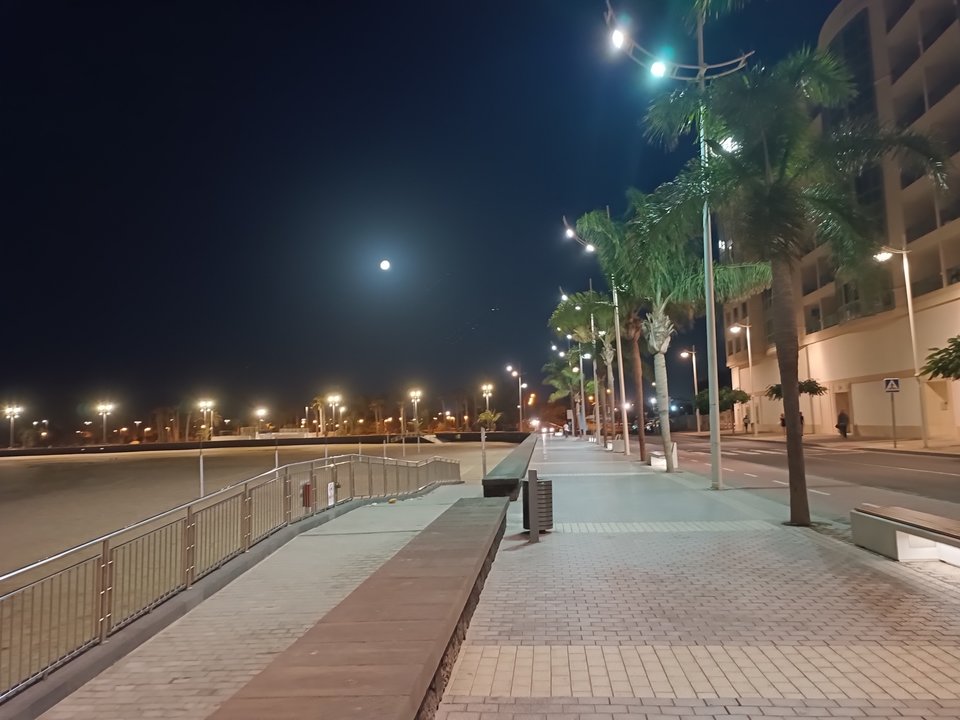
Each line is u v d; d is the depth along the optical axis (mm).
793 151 12023
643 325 25281
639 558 9016
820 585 7395
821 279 54781
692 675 4922
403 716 3262
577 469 26531
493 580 7945
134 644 6359
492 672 5047
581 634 5918
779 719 4188
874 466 25672
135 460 61406
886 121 12375
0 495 29047
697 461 31156
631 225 13711
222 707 3336
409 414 130750
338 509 15148
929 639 5602
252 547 10477
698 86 13266
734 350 80500
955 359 28469
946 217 37594
